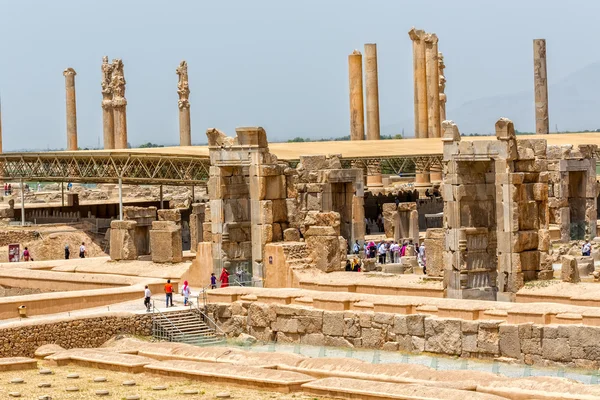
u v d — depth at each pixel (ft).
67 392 225.15
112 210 562.66
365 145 483.10
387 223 418.31
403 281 306.14
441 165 481.46
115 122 648.38
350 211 380.78
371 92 539.29
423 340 265.13
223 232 334.24
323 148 463.83
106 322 285.23
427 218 480.23
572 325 246.06
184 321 296.10
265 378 226.17
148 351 262.67
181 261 363.97
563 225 396.57
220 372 233.96
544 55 531.91
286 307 288.30
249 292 299.79
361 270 333.83
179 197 590.96
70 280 350.23
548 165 398.83
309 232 326.03
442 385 215.31
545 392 205.57
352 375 229.86
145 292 298.56
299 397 216.54
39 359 264.72
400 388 211.20
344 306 279.69
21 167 501.56
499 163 292.40
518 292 287.48
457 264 295.48
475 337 257.96
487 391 209.87
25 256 433.07
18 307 292.20
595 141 457.68
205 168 450.30
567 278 287.69
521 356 252.01
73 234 472.85
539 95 531.50
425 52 563.89
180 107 645.10
